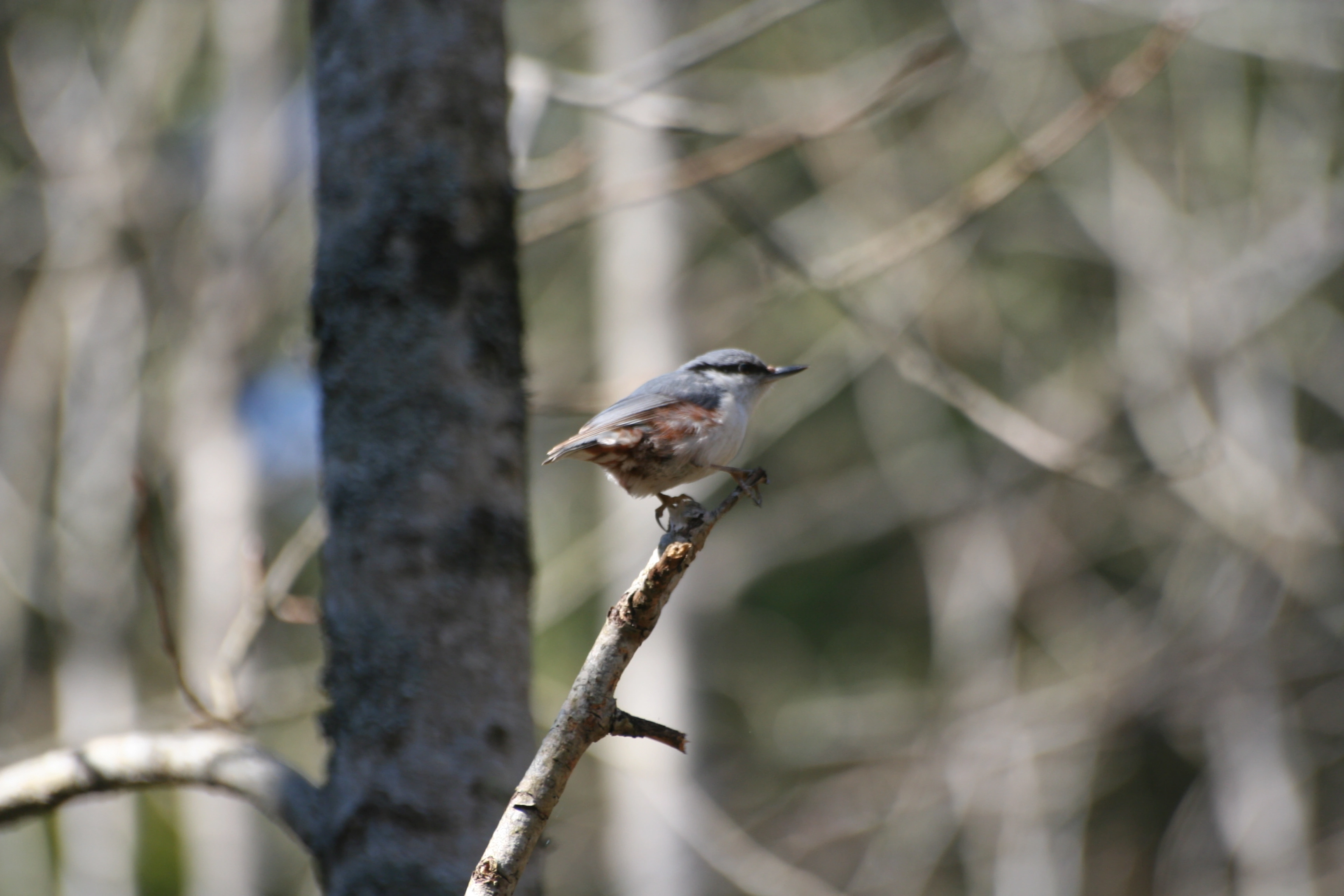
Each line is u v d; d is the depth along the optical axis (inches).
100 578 597.0
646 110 346.3
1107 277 773.9
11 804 169.9
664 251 494.6
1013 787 657.6
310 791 158.2
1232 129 706.8
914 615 808.9
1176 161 678.5
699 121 327.6
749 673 746.2
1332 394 711.7
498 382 169.0
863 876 674.8
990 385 730.2
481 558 160.6
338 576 161.6
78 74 615.2
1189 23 289.7
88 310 605.6
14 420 684.1
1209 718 677.3
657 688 480.7
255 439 534.9
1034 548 730.2
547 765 120.9
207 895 512.4
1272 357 671.8
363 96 172.9
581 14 598.9
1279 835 656.4
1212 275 635.5
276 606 229.1
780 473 771.4
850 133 581.9
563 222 310.7
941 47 313.9
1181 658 623.8
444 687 154.3
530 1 613.6
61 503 606.5
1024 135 645.3
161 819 695.1
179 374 581.3
